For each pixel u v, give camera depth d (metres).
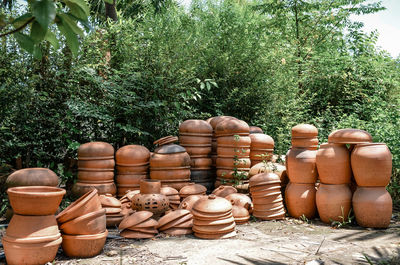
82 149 4.75
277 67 7.56
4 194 4.63
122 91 5.78
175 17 7.97
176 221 3.85
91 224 3.07
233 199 4.54
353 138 4.17
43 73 5.40
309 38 11.22
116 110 5.87
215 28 8.07
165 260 2.98
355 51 10.55
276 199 4.50
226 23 7.98
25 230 2.78
